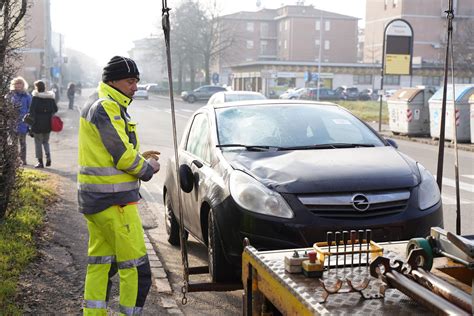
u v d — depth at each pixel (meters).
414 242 2.83
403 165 5.38
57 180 10.73
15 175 7.10
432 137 19.67
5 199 6.90
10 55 6.64
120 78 4.09
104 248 4.20
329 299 2.56
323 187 4.88
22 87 12.36
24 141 12.71
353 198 4.84
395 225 4.81
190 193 6.05
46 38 40.06
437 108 19.16
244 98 19.52
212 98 20.58
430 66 76.31
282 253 3.22
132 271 4.05
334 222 4.74
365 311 2.43
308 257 2.88
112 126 3.96
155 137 21.09
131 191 4.07
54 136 20.38
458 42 54.12
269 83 70.88
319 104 6.75
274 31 114.62
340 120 6.38
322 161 5.36
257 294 3.21
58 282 5.42
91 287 4.18
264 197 4.89
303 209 4.79
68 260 6.02
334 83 75.06
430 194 5.17
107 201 4.00
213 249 5.19
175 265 6.38
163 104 53.09
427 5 86.00
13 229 6.73
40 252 6.14
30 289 5.20
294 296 2.62
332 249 3.19
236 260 4.98
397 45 24.61
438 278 2.55
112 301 5.13
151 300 5.23
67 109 38.69
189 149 6.71
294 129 6.11
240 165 5.38
